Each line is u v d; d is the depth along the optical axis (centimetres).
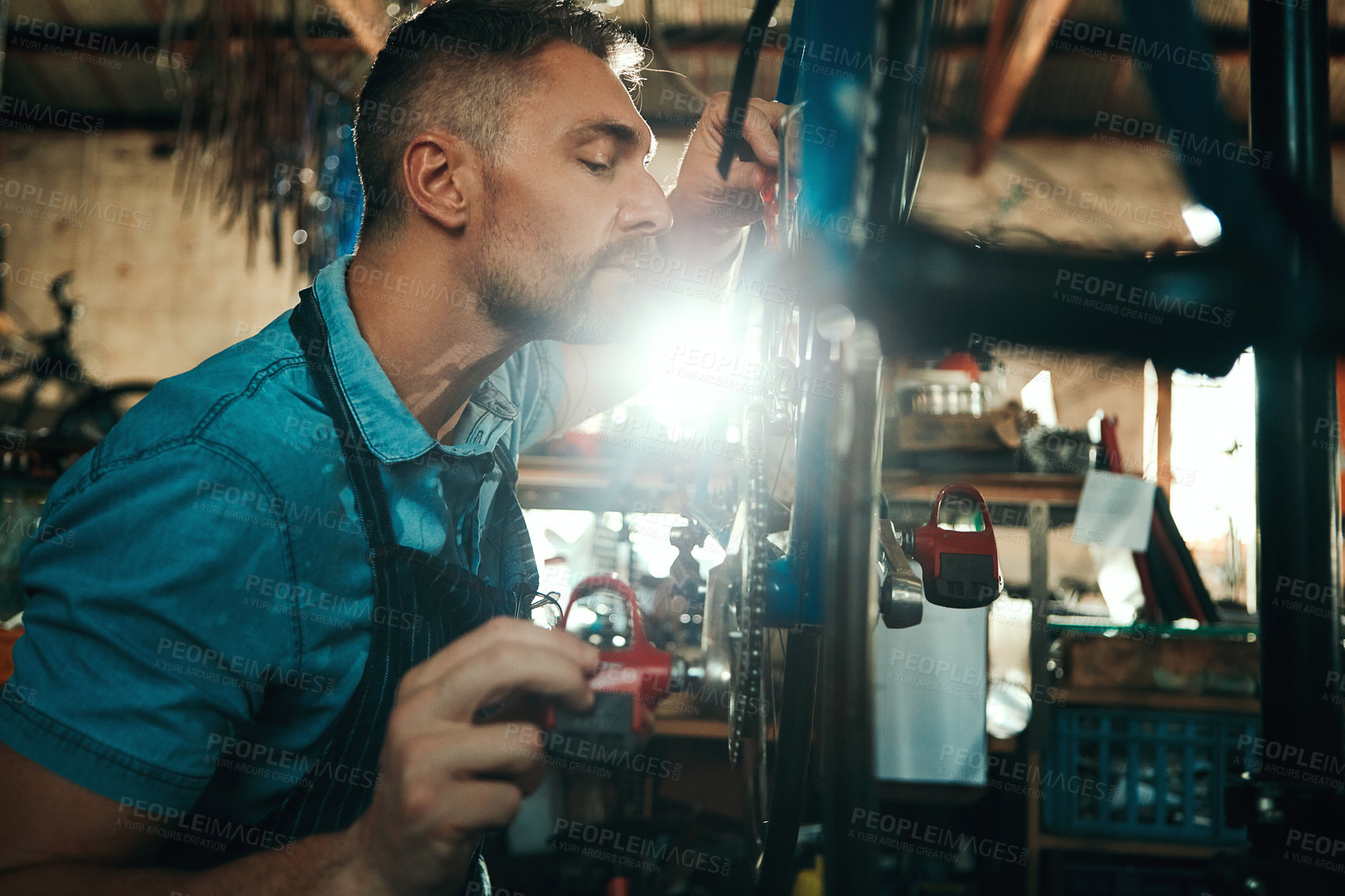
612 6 411
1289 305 28
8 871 59
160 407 74
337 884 54
